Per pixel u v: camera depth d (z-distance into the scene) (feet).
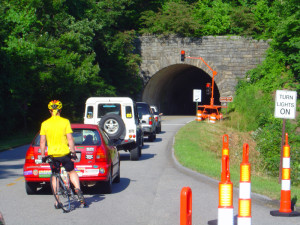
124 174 47.16
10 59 94.99
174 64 174.81
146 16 176.55
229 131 124.57
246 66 168.55
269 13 168.86
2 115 103.60
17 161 58.75
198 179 43.34
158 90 199.52
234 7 178.91
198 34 171.83
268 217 27.66
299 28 151.33
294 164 94.43
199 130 109.70
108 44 153.79
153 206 30.71
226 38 169.68
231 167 65.98
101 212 28.81
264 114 138.41
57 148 28.81
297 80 156.56
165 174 46.96
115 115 56.75
